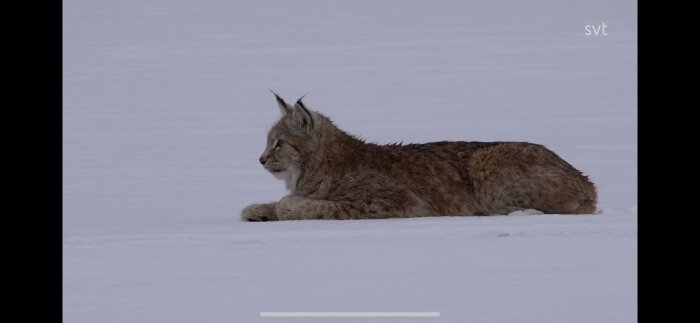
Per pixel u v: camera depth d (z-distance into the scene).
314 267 23.30
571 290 20.77
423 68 95.81
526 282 21.52
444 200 31.16
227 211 36.38
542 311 19.30
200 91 84.38
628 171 44.66
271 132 32.09
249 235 26.88
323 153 31.64
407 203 30.77
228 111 71.94
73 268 23.52
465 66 96.31
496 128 60.84
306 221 30.11
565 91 77.75
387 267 23.17
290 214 30.70
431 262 23.61
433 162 31.48
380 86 84.62
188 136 60.12
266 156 31.88
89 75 95.44
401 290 21.02
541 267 22.88
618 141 54.47
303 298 20.47
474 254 24.34
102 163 50.22
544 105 70.56
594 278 21.72
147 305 20.08
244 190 42.31
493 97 75.94
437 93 79.31
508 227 27.14
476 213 31.27
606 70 89.88
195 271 23.08
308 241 26.39
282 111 32.19
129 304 20.17
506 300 20.09
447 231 27.06
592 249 24.69
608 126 60.06
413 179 31.22
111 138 59.56
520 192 30.83
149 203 38.59
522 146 31.33
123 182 44.44
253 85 87.75
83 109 73.44
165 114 70.69
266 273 22.77
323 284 21.62
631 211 31.03
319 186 31.52
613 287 20.95
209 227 29.30
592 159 48.38
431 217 30.62
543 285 21.22
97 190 42.06
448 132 60.00
